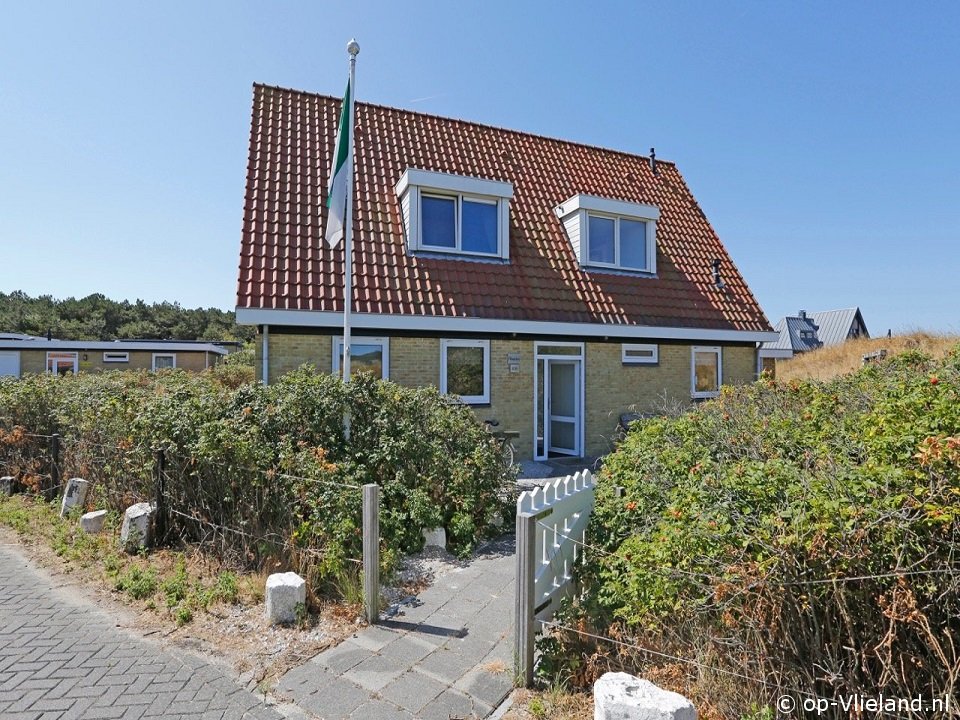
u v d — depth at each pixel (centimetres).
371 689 340
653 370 1323
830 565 250
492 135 1485
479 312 1102
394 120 1365
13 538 639
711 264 1505
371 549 432
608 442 1244
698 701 286
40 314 5528
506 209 1218
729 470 332
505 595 485
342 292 1018
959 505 237
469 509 634
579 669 346
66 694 335
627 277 1347
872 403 464
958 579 232
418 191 1141
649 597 311
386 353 1064
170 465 589
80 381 938
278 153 1170
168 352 2975
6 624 429
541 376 1215
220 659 378
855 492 257
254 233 1031
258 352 993
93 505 713
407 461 635
